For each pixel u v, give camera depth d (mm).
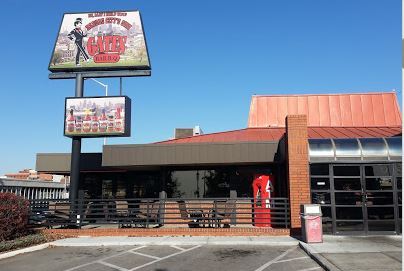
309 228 13062
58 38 19125
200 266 10508
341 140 15484
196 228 15773
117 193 23453
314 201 15180
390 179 14969
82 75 18797
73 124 18125
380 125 24953
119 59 18719
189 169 20766
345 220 14883
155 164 18625
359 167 15180
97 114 18141
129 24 19016
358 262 9758
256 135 22516
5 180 30297
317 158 15250
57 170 22000
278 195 18984
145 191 23219
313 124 25422
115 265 10852
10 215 14203
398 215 14750
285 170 18594
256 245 13602
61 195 39281
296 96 26312
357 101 25906
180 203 17203
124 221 16625
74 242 14344
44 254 12672
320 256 10719
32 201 17188
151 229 15852
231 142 18234
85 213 16984
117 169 22188
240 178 20109
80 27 19156
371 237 14133
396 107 25500
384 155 14977
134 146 18797
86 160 22016
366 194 14969
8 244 13086
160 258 11695
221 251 12617
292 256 11570
